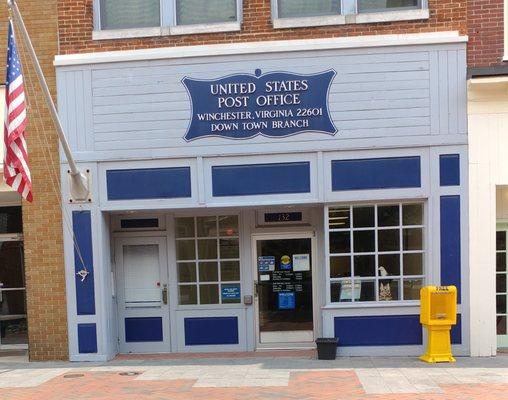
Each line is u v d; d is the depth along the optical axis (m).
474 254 8.20
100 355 8.53
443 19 8.24
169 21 8.59
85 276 8.56
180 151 8.50
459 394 6.14
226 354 8.86
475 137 8.18
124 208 8.55
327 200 8.34
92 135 8.57
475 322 8.19
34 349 8.67
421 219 8.45
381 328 8.34
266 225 9.08
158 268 9.18
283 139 8.41
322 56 8.34
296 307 9.05
